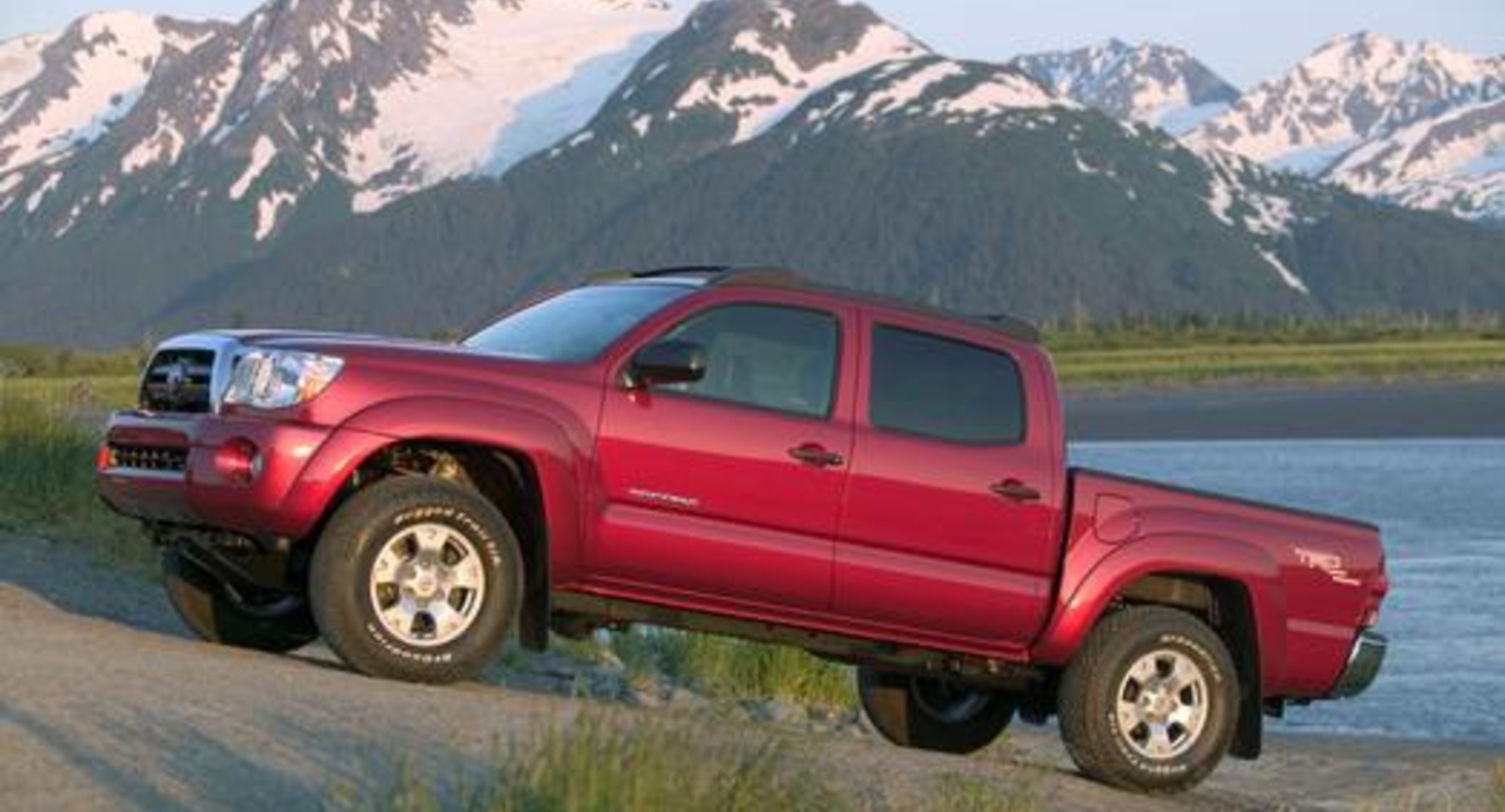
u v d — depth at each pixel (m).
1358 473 73.88
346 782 9.34
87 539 17.42
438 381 12.27
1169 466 80.69
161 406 12.82
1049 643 13.35
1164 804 13.33
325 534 12.07
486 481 12.83
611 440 12.42
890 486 12.93
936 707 15.14
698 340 12.70
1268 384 149.38
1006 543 13.20
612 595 12.59
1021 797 11.05
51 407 20.23
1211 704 13.66
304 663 12.72
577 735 8.77
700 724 10.16
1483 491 63.25
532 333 13.16
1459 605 33.59
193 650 12.51
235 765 9.43
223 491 12.07
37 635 12.10
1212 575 13.66
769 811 9.15
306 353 12.20
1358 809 16.36
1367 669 14.16
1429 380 149.12
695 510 12.55
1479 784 18.72
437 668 12.17
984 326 13.44
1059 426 13.46
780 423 12.72
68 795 8.71
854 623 12.99
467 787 9.35
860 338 13.02
